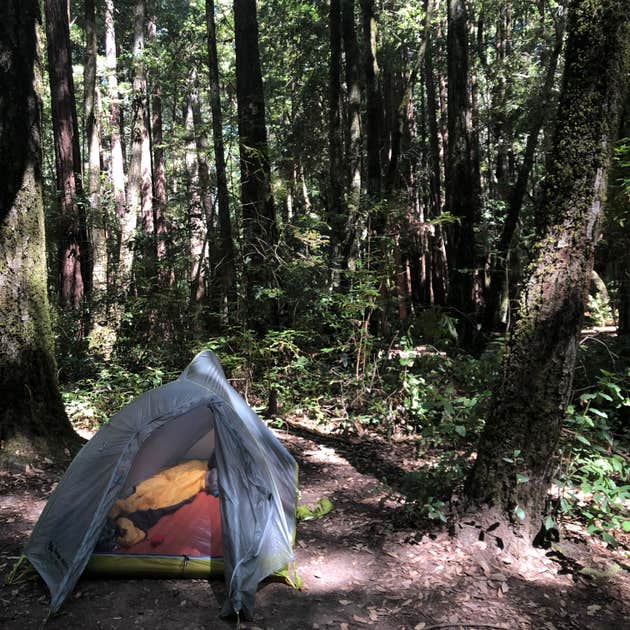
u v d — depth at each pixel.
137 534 4.02
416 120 25.44
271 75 19.11
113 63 17.16
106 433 4.28
